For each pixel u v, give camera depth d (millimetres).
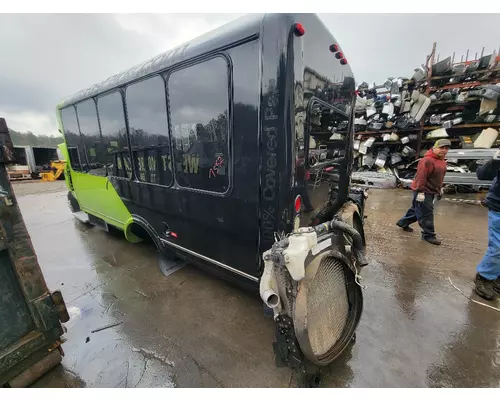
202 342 1934
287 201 1622
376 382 1568
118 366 1749
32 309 1589
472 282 2615
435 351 1784
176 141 2195
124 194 3100
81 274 3041
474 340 1872
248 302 2398
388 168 8086
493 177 2281
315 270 1316
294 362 1384
